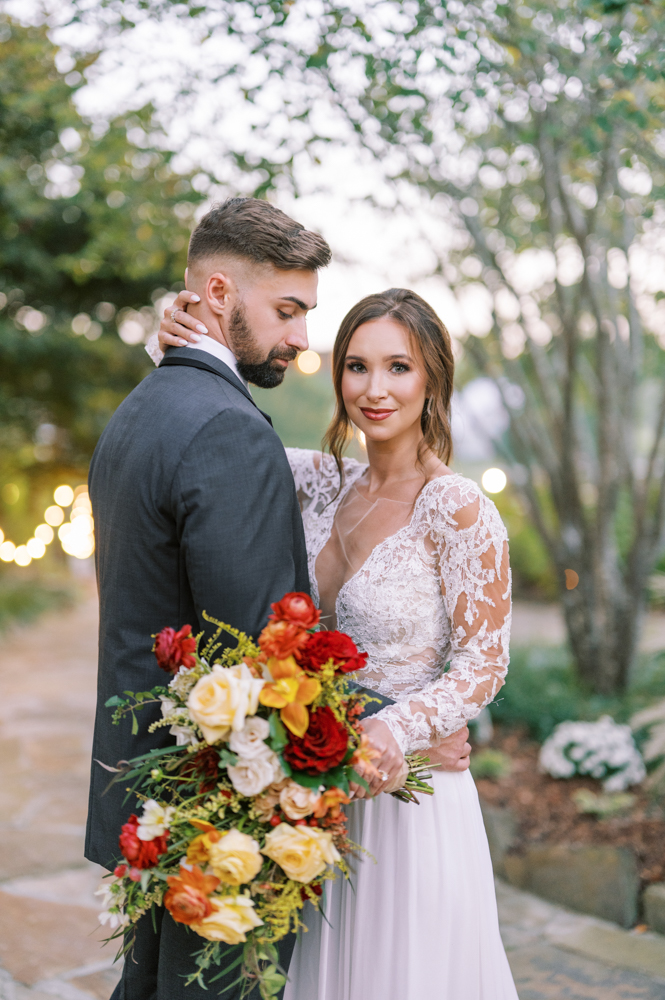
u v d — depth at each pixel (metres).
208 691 1.20
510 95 3.21
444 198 4.23
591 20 2.82
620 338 4.62
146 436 1.50
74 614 12.58
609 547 4.73
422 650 1.66
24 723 5.82
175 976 1.47
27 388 9.71
